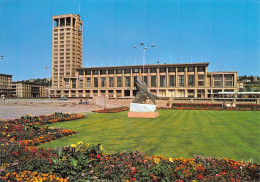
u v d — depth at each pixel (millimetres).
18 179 5363
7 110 30047
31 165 6328
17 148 7801
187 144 9305
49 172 5828
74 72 129500
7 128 11805
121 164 6137
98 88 108125
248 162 6379
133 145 9195
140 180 5418
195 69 96062
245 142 9602
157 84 100250
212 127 13789
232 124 15078
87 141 10023
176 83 98562
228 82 96062
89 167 6090
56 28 130375
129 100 42438
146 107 19469
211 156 7465
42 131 11602
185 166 6125
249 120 17219
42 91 141625
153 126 14328
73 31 130750
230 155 7727
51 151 7422
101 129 13289
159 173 5504
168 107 32062
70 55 127812
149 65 100938
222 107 29703
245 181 5430
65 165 5949
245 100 36688
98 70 111438
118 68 106688
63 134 11328
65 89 113500
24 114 23438
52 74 130000
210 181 5363
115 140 10164
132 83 104500
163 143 9508
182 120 17469
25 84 125562
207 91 92000
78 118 18969
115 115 22047
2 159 6766
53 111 28500
